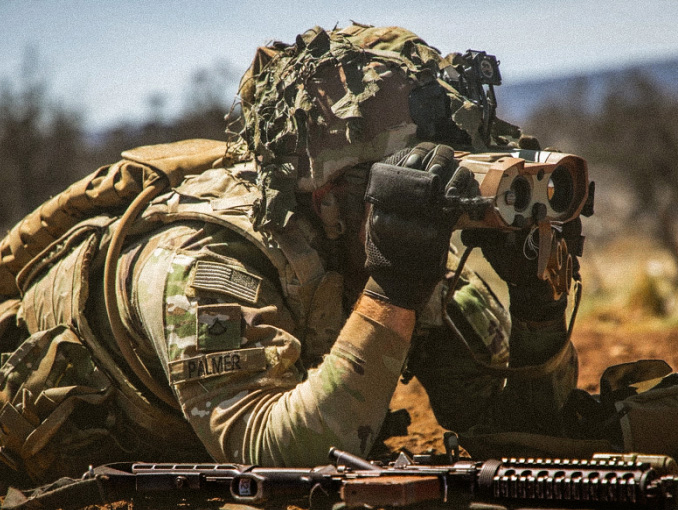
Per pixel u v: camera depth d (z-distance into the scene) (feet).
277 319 11.82
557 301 12.86
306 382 11.01
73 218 14.88
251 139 12.35
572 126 164.96
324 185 11.87
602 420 12.34
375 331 10.68
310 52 12.18
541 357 13.20
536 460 9.51
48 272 14.75
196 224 12.44
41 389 13.30
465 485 9.55
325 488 9.90
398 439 17.19
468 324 14.58
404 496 8.93
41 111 115.03
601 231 126.93
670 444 11.48
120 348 12.78
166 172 13.29
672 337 26.66
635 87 134.10
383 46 12.70
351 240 12.23
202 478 10.77
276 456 10.72
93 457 13.51
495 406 14.15
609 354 24.89
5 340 15.30
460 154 10.95
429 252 10.44
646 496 8.59
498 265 11.92
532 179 10.73
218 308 11.34
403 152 10.85
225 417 11.06
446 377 14.88
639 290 43.88
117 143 117.91
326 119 11.66
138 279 12.37
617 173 125.90
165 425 13.30
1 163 111.96
